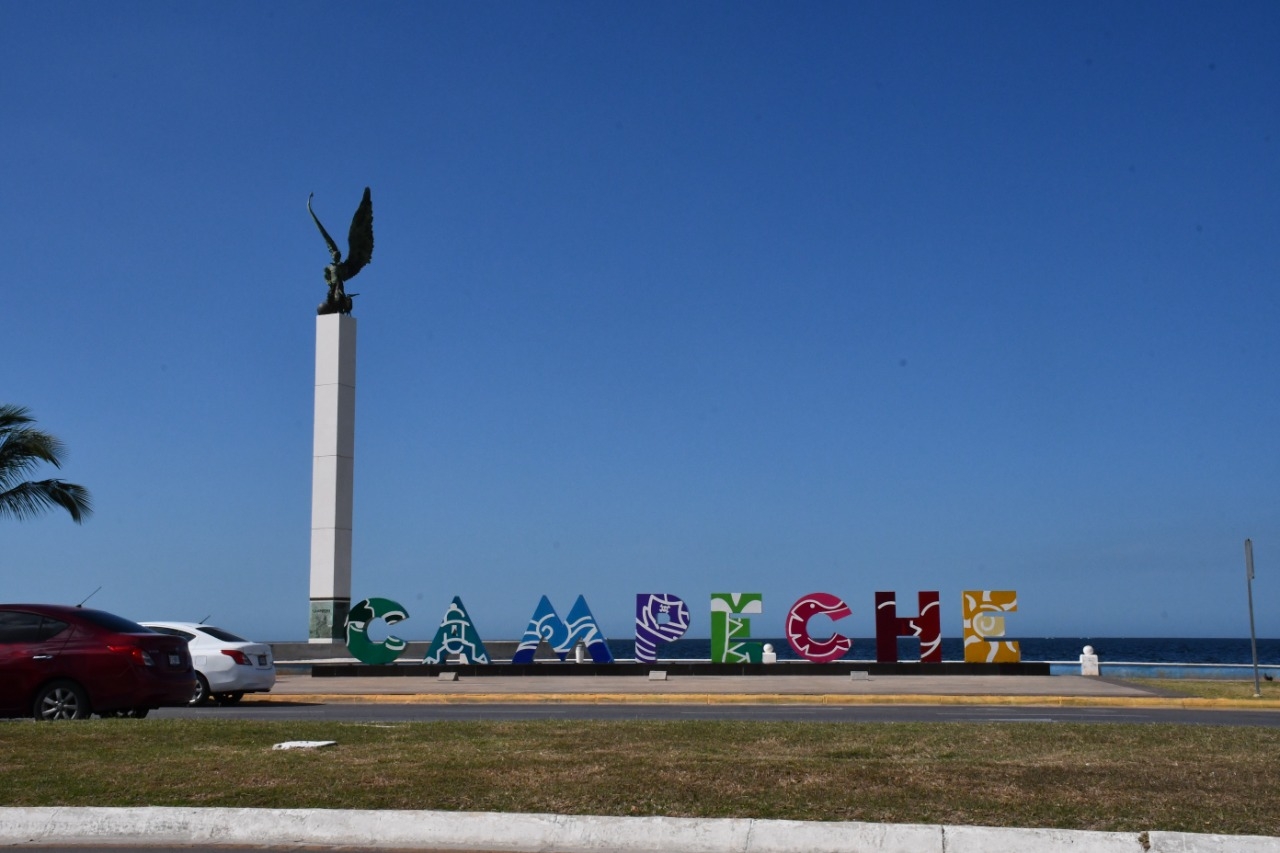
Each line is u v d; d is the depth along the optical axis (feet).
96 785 35.40
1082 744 43.91
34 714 56.29
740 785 34.22
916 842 28.99
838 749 42.09
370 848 30.91
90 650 56.95
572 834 30.53
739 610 110.01
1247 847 27.89
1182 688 86.89
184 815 32.12
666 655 272.10
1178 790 33.50
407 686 94.94
